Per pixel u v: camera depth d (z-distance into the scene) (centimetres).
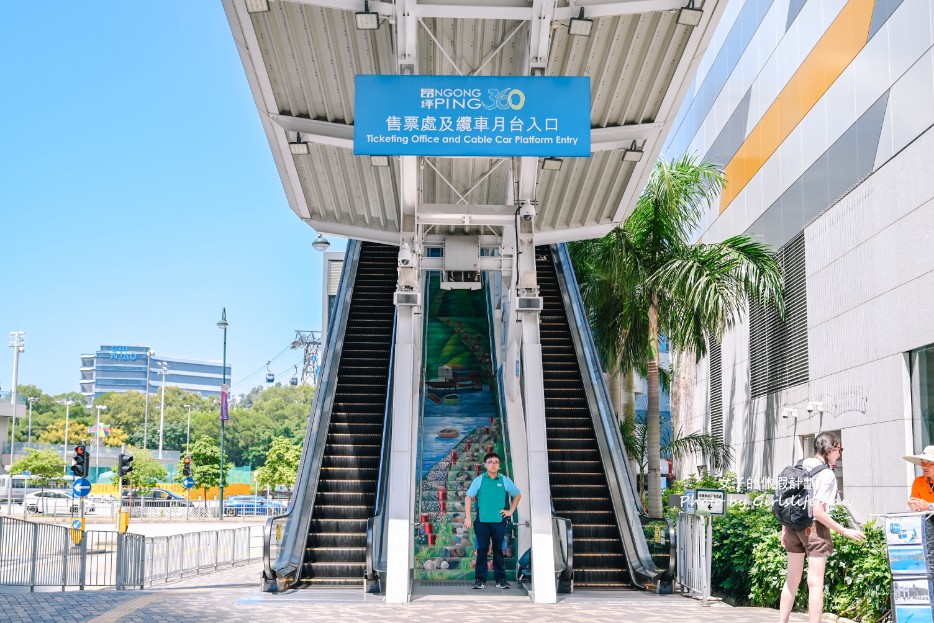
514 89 944
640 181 1273
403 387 1087
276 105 1084
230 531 2050
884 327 1235
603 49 1045
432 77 944
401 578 977
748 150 1964
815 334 1517
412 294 1134
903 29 1197
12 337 6444
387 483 1249
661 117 1131
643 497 1894
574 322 1759
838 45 1438
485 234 1472
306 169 1237
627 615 868
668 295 1648
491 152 934
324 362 1672
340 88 1074
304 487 1325
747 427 1914
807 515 682
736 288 1597
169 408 12512
